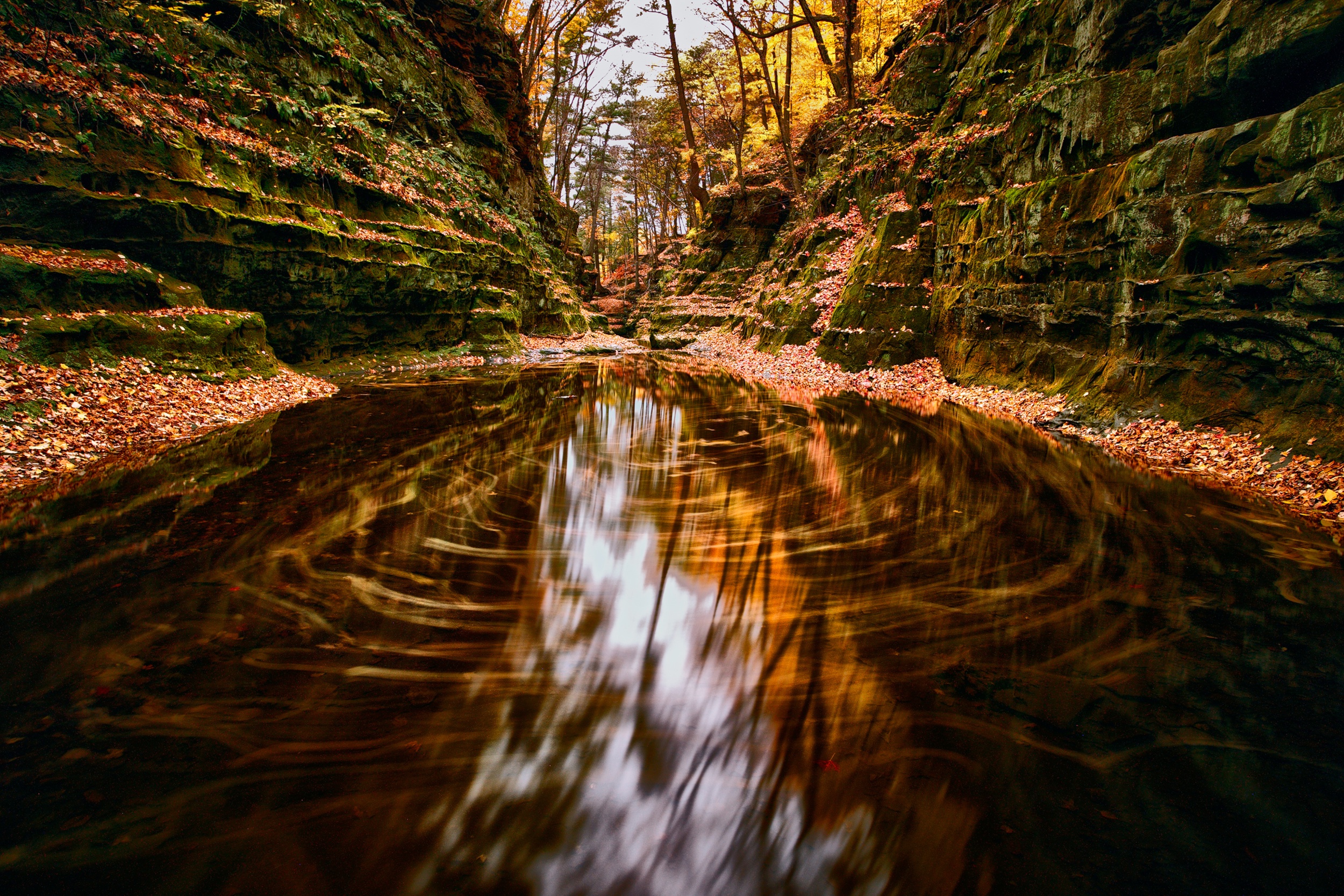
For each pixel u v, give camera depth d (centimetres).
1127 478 548
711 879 160
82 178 735
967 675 253
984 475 561
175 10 970
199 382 720
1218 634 286
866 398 1057
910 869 164
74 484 454
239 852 162
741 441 701
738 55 2405
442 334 1422
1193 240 634
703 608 308
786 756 205
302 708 221
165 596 297
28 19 764
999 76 1261
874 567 361
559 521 429
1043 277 922
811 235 1877
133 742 201
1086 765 202
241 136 993
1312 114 529
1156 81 771
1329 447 492
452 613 294
